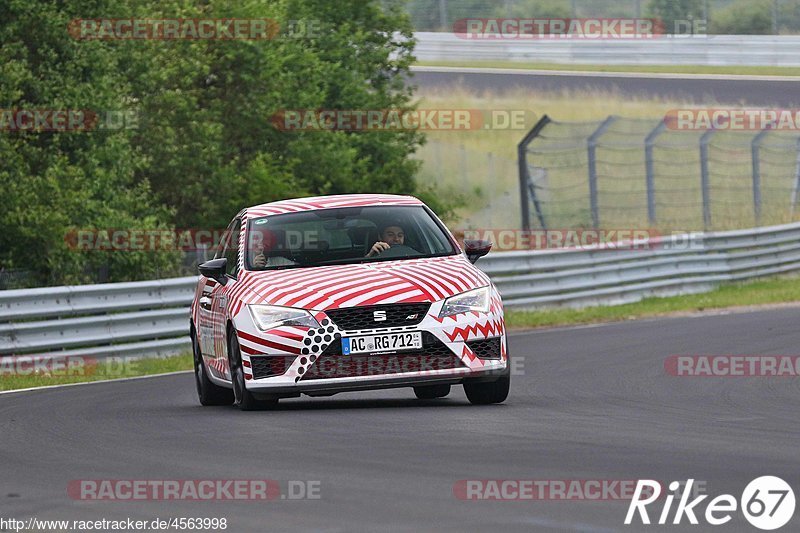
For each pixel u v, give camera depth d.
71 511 19.83
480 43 164.25
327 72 106.50
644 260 83.81
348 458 23.67
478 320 31.56
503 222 130.00
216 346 35.47
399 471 22.03
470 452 23.97
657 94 148.12
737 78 153.25
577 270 78.56
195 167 86.56
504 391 32.81
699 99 144.88
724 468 21.73
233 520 18.62
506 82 154.62
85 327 55.97
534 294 75.06
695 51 159.38
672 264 85.06
